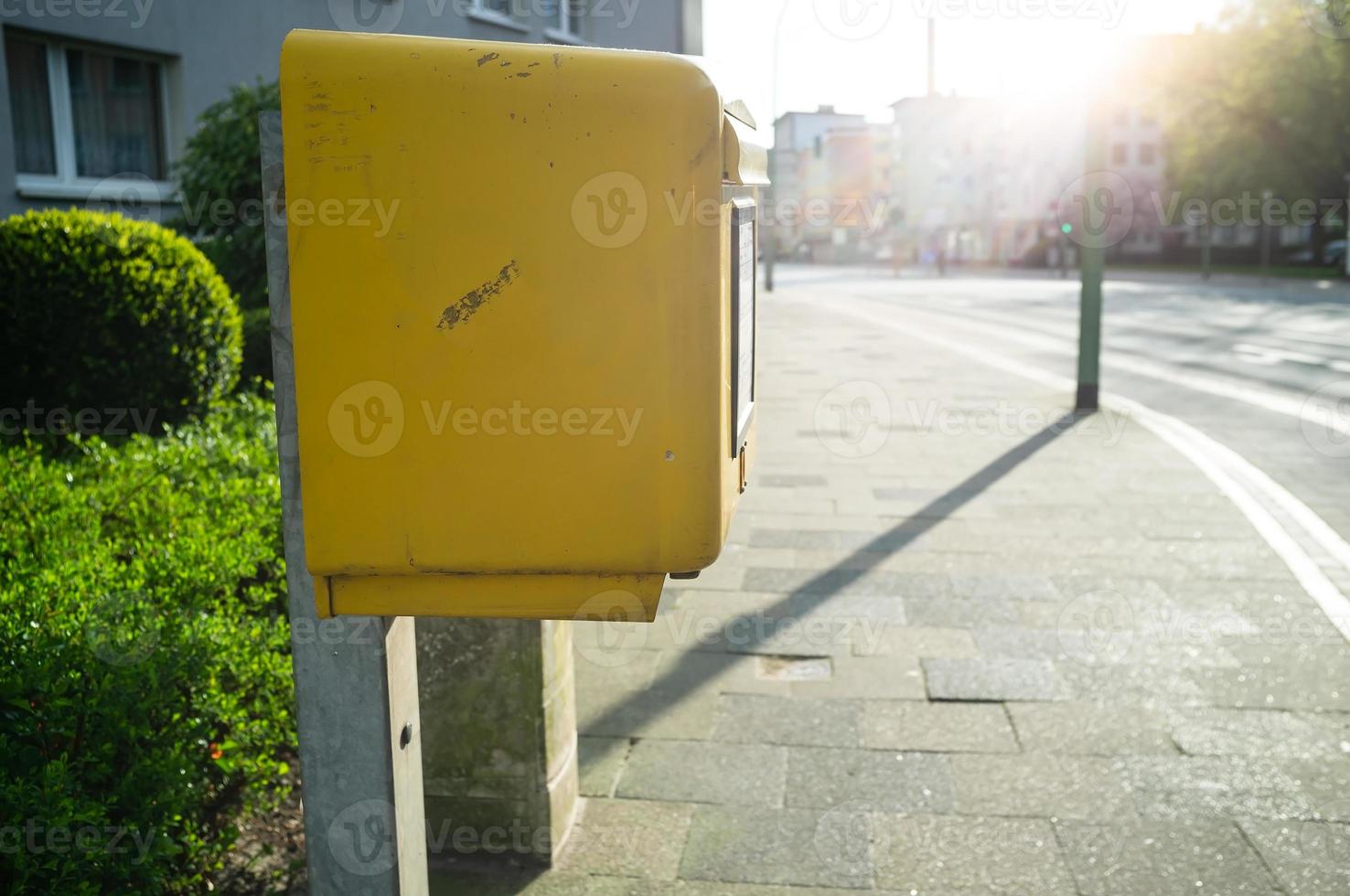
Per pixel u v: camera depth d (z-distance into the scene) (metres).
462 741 3.35
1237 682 4.70
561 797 3.46
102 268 6.30
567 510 1.82
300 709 2.06
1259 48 42.88
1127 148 70.38
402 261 1.76
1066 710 4.43
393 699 2.10
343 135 1.74
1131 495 8.11
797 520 7.43
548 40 17.88
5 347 6.26
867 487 8.42
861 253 84.25
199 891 3.11
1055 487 8.37
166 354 6.47
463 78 1.73
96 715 2.80
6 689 2.68
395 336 1.78
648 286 1.76
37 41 12.21
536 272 1.76
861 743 4.17
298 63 1.73
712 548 1.82
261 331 8.63
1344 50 41.16
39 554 3.54
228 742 3.11
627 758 4.08
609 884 3.30
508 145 1.74
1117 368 16.39
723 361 1.80
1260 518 7.38
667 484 1.80
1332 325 23.27
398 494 1.82
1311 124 42.66
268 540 4.15
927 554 6.63
